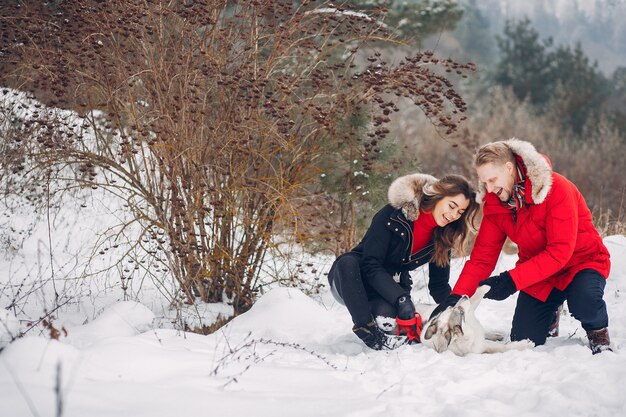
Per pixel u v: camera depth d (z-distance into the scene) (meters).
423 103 5.21
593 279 3.89
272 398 2.91
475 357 3.62
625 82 30.61
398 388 3.17
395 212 4.21
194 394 2.85
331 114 5.34
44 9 5.42
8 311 4.13
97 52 4.85
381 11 5.52
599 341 3.88
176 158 4.94
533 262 3.88
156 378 3.03
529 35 25.81
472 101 23.64
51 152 5.16
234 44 5.25
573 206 3.84
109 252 6.53
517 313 4.15
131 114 5.06
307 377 3.30
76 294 5.23
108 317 4.24
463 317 3.77
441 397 3.03
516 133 17.67
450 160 15.21
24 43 5.26
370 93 5.32
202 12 4.93
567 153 17.38
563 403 2.90
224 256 5.19
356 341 4.43
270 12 5.23
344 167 6.25
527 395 2.99
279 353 3.90
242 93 5.04
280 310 4.82
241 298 5.41
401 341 4.07
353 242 6.32
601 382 3.06
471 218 4.13
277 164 5.48
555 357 3.50
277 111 5.05
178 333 4.07
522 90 24.50
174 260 5.27
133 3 4.94
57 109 5.58
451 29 12.01
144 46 5.05
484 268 4.15
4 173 5.71
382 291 4.15
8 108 5.64
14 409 2.40
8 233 6.50
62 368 2.79
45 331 4.04
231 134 5.06
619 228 7.91
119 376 2.93
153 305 5.40
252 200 5.39
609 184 15.35
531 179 3.76
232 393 2.95
